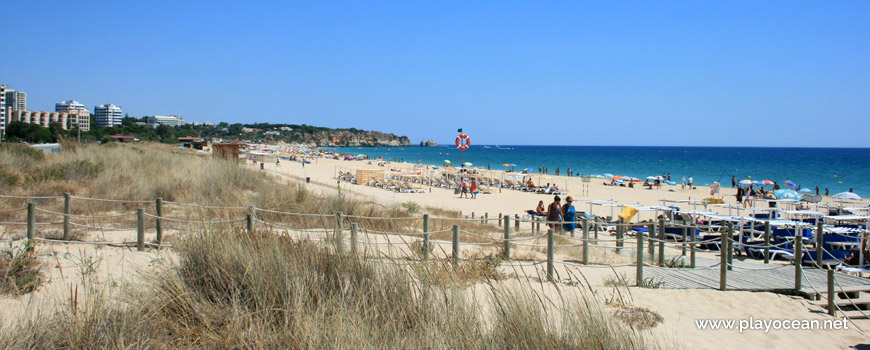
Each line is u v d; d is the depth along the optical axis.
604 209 25.97
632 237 14.63
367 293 4.26
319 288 4.32
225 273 4.67
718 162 97.06
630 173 67.12
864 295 7.73
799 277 7.68
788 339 5.77
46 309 4.43
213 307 4.31
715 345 5.41
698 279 8.35
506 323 3.76
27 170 14.85
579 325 3.91
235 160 22.39
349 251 5.01
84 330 3.68
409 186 33.59
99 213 11.07
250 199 13.41
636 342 4.12
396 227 10.88
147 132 109.50
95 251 7.35
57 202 11.50
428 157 125.94
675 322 6.07
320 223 10.81
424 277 4.49
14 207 10.66
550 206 13.46
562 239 11.87
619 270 8.79
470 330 3.76
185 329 3.99
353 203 13.65
